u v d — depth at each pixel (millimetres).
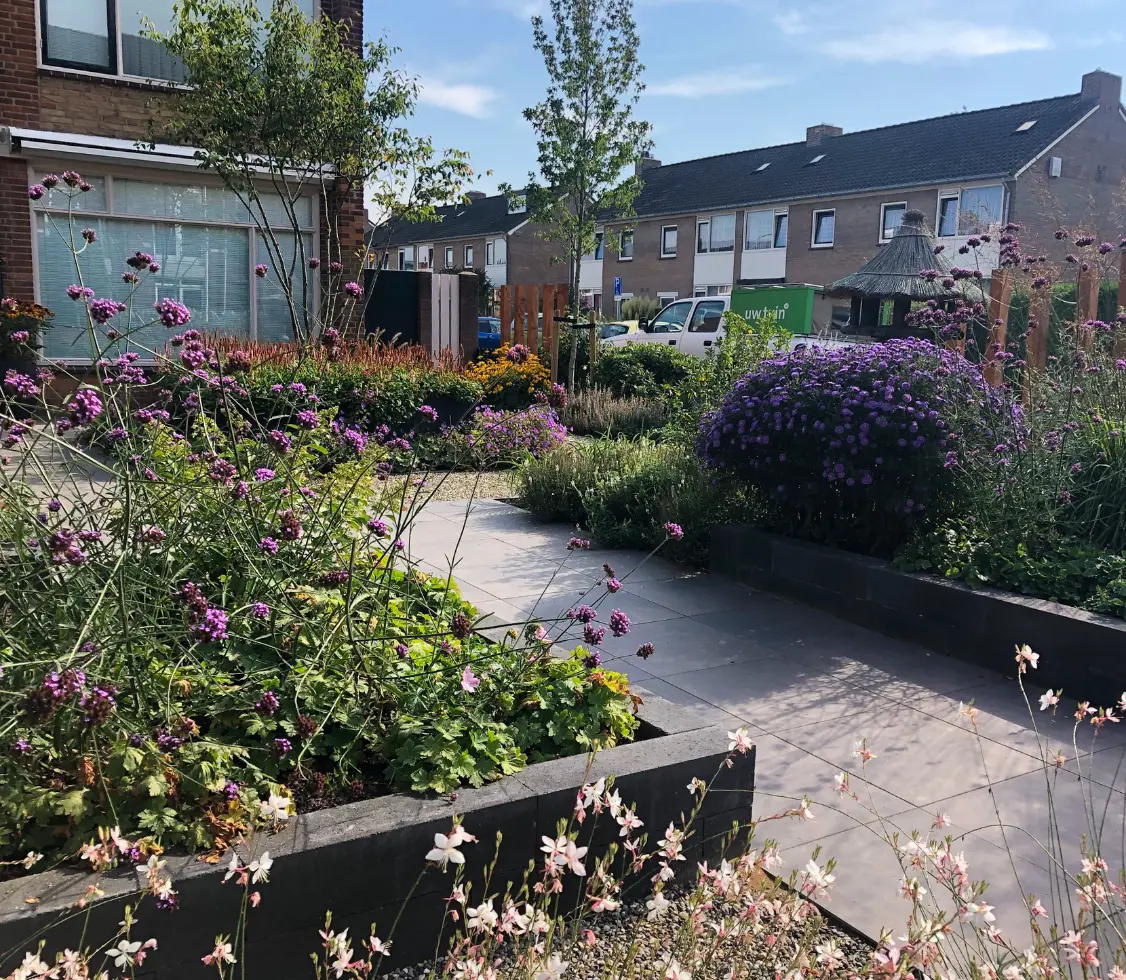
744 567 6523
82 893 2170
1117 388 6262
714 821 3043
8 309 4234
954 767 3883
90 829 2383
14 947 2049
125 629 2564
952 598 5164
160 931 2229
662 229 38469
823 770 3844
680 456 8078
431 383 11234
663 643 5316
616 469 8398
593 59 20203
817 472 6000
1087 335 6879
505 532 7883
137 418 3809
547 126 20719
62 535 2600
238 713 2908
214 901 2281
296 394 5270
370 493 4379
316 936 2424
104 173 12750
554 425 10766
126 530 2811
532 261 45906
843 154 34062
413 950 2562
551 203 21469
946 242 28500
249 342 11594
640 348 17031
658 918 2771
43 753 2502
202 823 2412
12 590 2768
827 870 2330
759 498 6758
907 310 11523
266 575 3262
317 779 2793
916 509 5730
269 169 12367
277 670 3008
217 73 11250
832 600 5891
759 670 4938
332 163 12430
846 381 5941
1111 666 4410
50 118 12539
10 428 3385
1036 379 6895
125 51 12953
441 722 2914
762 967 2494
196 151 12328
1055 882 3078
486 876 2387
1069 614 4645
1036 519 5570
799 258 33344
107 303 3213
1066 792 3678
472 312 15430
